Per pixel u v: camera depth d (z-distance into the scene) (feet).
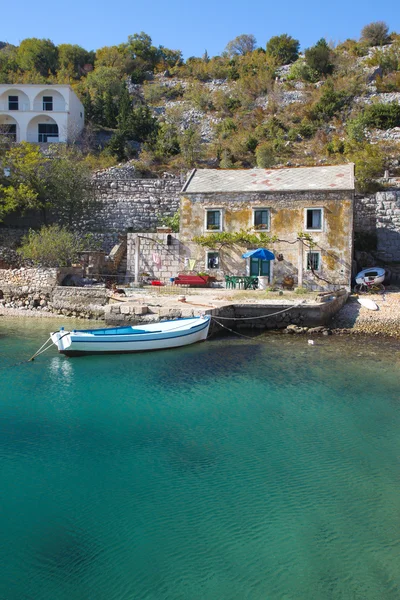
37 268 96.53
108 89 219.00
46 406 47.34
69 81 225.76
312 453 37.96
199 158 165.99
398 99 196.95
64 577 25.27
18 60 250.16
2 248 113.70
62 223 128.98
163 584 24.81
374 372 58.29
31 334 76.23
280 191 101.24
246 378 56.18
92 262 103.91
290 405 47.75
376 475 34.83
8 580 25.00
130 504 31.24
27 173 122.42
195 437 40.70
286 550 27.22
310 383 54.24
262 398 49.67
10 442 39.65
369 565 26.22
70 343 63.41
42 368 59.93
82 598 23.90
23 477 34.32
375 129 176.35
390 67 222.89
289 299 86.94
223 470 35.40
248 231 103.35
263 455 37.65
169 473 34.96
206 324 72.95
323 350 68.49
